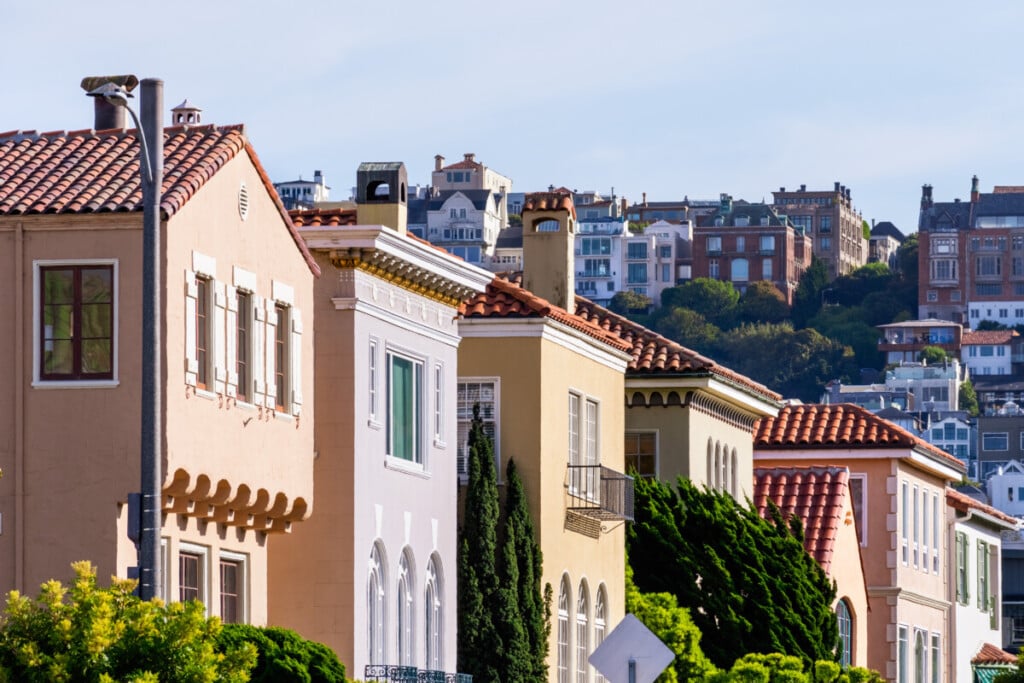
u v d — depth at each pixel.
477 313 91.81
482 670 87.38
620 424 102.94
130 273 65.38
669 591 102.81
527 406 91.81
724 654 102.12
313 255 79.00
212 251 68.38
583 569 96.50
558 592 93.56
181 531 68.56
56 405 65.44
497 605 88.19
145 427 54.97
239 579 72.81
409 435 84.00
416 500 83.69
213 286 68.38
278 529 74.19
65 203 65.69
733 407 116.38
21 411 65.56
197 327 67.50
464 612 87.50
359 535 78.50
